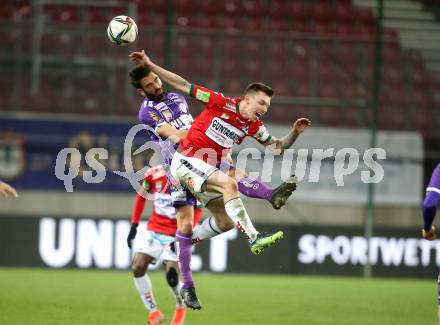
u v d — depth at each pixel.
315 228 45.72
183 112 24.31
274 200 20.69
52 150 44.81
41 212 46.16
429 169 46.69
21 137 44.66
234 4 54.69
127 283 37.78
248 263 45.16
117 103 47.44
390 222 47.38
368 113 47.50
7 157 44.72
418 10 53.34
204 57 49.09
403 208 47.25
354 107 45.56
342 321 26.59
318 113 47.38
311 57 48.72
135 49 48.84
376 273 45.72
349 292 37.12
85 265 44.22
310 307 30.62
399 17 53.16
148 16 52.50
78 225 44.31
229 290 36.38
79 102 47.81
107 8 51.56
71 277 39.91
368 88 48.72
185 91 20.64
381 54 48.62
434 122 48.91
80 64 47.47
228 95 48.19
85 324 24.14
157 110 24.12
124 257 44.22
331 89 48.94
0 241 44.12
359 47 48.66
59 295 32.06
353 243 45.78
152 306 24.19
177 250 22.12
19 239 44.22
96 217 44.31
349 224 47.47
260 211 47.44
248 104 20.64
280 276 45.06
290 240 45.59
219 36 45.19
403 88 49.28
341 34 54.09
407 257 45.88
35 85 47.88
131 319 25.64
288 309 29.80
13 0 52.31
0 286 34.62
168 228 24.47
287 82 49.03
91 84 48.06
